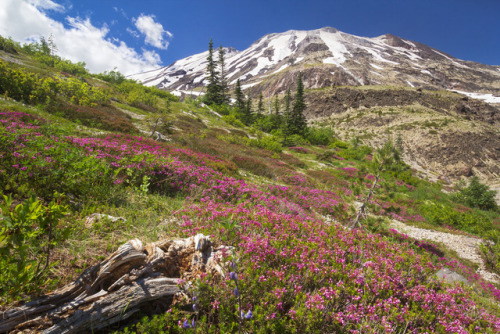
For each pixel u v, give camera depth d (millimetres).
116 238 4031
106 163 7516
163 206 6645
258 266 3375
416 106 138750
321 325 2770
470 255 12734
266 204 9766
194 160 13922
